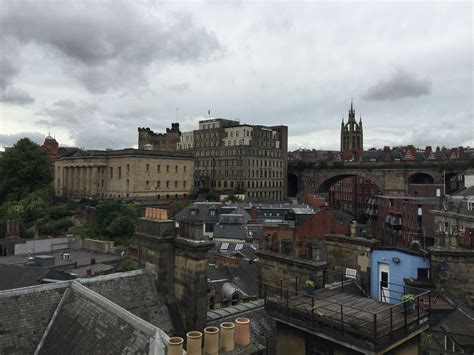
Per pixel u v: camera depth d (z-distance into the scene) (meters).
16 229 77.81
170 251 14.45
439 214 56.88
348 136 199.38
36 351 11.02
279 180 153.12
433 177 112.31
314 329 12.24
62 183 135.62
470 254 16.33
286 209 79.44
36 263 48.06
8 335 10.93
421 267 17.09
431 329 14.46
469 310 15.31
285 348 13.41
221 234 66.56
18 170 108.62
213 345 9.66
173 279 14.46
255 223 71.75
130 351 9.57
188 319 13.77
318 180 145.25
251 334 14.08
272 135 152.88
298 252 17.12
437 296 15.91
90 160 120.81
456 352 13.57
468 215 49.97
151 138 183.62
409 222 75.44
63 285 12.76
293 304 13.41
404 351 12.10
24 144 111.25
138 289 13.92
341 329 11.55
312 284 14.51
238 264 43.66
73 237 68.69
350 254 18.69
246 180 140.00
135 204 93.69
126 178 113.75
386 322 11.72
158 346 9.25
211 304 27.77
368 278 17.84
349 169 132.38
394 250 17.44
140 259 15.16
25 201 96.00
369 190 143.88
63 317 11.69
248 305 15.88
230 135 149.38
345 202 158.25
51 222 90.19
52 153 169.38
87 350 10.27
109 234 78.38
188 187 126.38
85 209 91.88
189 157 126.44
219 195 122.12
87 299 11.87
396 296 17.11
